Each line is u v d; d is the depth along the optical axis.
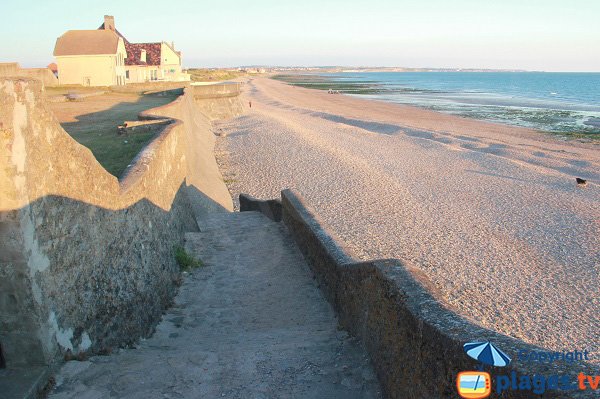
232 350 5.82
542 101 86.19
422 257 15.32
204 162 23.64
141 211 8.02
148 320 7.15
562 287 13.38
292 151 31.14
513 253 15.74
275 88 111.38
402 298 4.48
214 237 11.98
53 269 4.87
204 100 46.69
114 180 6.79
